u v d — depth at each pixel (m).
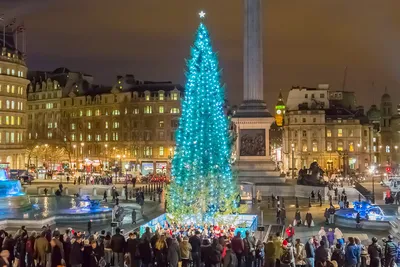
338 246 27.27
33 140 166.25
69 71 173.50
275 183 79.94
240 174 81.31
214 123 39.47
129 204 64.56
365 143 155.00
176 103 138.25
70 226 47.72
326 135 152.25
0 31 134.25
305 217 54.06
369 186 102.00
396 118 189.25
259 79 83.50
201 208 38.56
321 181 77.19
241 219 44.56
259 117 81.69
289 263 26.97
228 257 25.81
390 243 28.31
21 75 132.75
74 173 124.75
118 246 27.33
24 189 82.88
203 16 43.41
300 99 161.38
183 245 27.39
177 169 40.06
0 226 44.91
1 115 123.50
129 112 143.25
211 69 40.22
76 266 24.94
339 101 167.88
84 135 153.75
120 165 140.75
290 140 152.75
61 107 161.38
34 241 27.16
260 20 83.69
